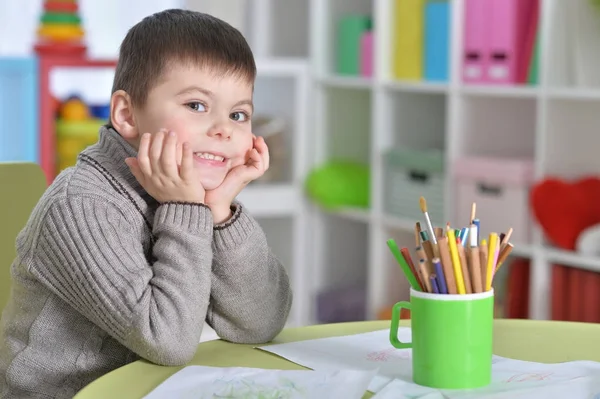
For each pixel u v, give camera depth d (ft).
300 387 3.51
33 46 11.35
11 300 4.42
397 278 11.17
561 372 3.74
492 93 9.27
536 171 8.91
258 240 4.33
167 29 4.23
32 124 11.12
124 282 3.94
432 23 10.20
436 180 10.19
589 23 8.71
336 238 12.17
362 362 3.92
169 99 4.18
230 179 4.28
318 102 11.85
